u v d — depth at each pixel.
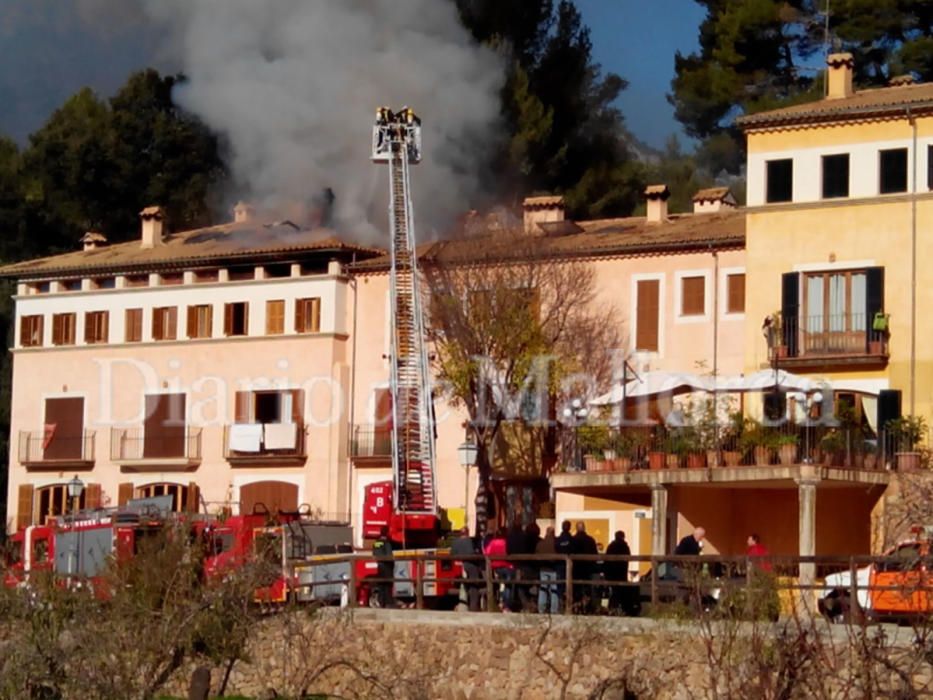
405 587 35.56
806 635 23.17
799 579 28.17
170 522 33.59
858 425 45.69
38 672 25.91
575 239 56.34
